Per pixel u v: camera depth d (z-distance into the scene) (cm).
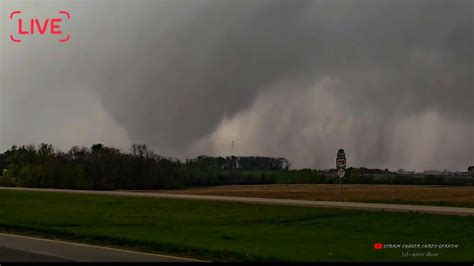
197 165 10381
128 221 2467
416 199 3959
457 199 3953
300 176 10831
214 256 1438
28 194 4041
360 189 6894
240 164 10900
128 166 8894
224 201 3281
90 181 8356
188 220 2541
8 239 1803
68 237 1878
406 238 1917
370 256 1459
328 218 2505
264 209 2902
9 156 8306
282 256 1416
